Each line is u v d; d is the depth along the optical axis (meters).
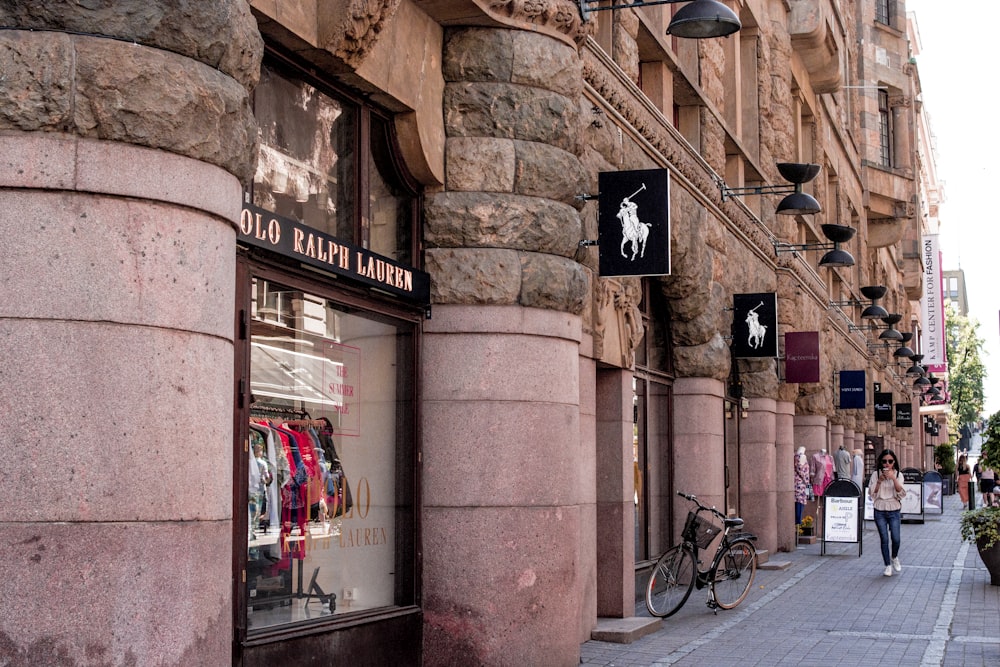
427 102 8.96
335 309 8.14
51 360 4.95
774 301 17.70
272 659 7.07
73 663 4.84
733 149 19.05
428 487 9.09
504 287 9.12
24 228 4.96
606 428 12.50
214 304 5.45
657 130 13.52
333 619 7.91
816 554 21.61
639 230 10.34
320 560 7.86
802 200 16.64
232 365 5.66
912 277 55.69
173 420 5.19
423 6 8.84
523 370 9.22
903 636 11.59
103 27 5.14
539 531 9.17
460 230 9.12
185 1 5.30
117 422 5.03
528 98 9.28
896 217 42.22
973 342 103.12
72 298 4.99
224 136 5.48
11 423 4.89
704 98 16.25
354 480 8.34
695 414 15.93
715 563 13.43
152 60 5.19
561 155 9.43
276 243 7.18
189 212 5.33
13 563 4.81
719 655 10.44
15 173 4.96
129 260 5.11
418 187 9.20
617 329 12.23
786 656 10.39
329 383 8.05
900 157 42.78
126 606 4.97
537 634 9.10
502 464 9.09
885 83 41.88
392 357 8.91
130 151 5.14
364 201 8.48
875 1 42.41
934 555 21.20
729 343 17.64
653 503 15.17
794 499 23.64
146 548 5.05
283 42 7.43
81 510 4.92
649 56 14.43
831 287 31.69
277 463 7.38
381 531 8.69
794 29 24.06
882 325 44.88
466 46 9.20
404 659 8.69
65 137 5.04
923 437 70.44
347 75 8.03
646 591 12.63
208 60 5.45
